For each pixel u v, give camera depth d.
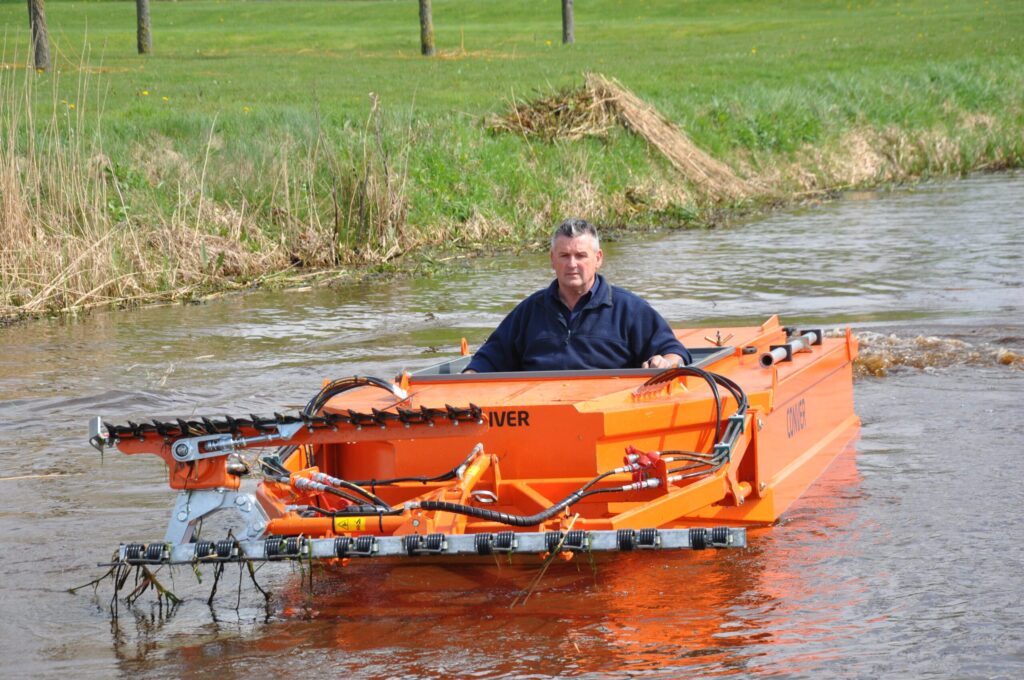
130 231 16.83
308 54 49.31
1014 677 4.65
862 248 17.80
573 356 6.85
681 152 24.81
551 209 21.73
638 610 5.38
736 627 5.17
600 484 5.83
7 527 6.92
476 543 4.96
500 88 32.41
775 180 25.95
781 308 13.42
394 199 19.36
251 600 5.72
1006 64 37.03
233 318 14.23
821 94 30.81
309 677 4.82
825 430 8.02
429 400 6.10
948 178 27.97
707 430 6.33
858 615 5.27
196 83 34.81
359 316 14.08
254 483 7.62
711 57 42.59
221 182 19.30
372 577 5.95
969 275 15.18
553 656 4.93
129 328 13.77
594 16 68.44
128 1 80.69
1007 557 5.93
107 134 20.50
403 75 37.69
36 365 11.69
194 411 9.70
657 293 14.64
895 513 6.67
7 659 5.11
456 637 5.16
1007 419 8.66
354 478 6.42
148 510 7.20
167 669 4.96
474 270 17.55
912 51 43.03
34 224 16.05
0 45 47.41
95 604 5.74
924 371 10.20
